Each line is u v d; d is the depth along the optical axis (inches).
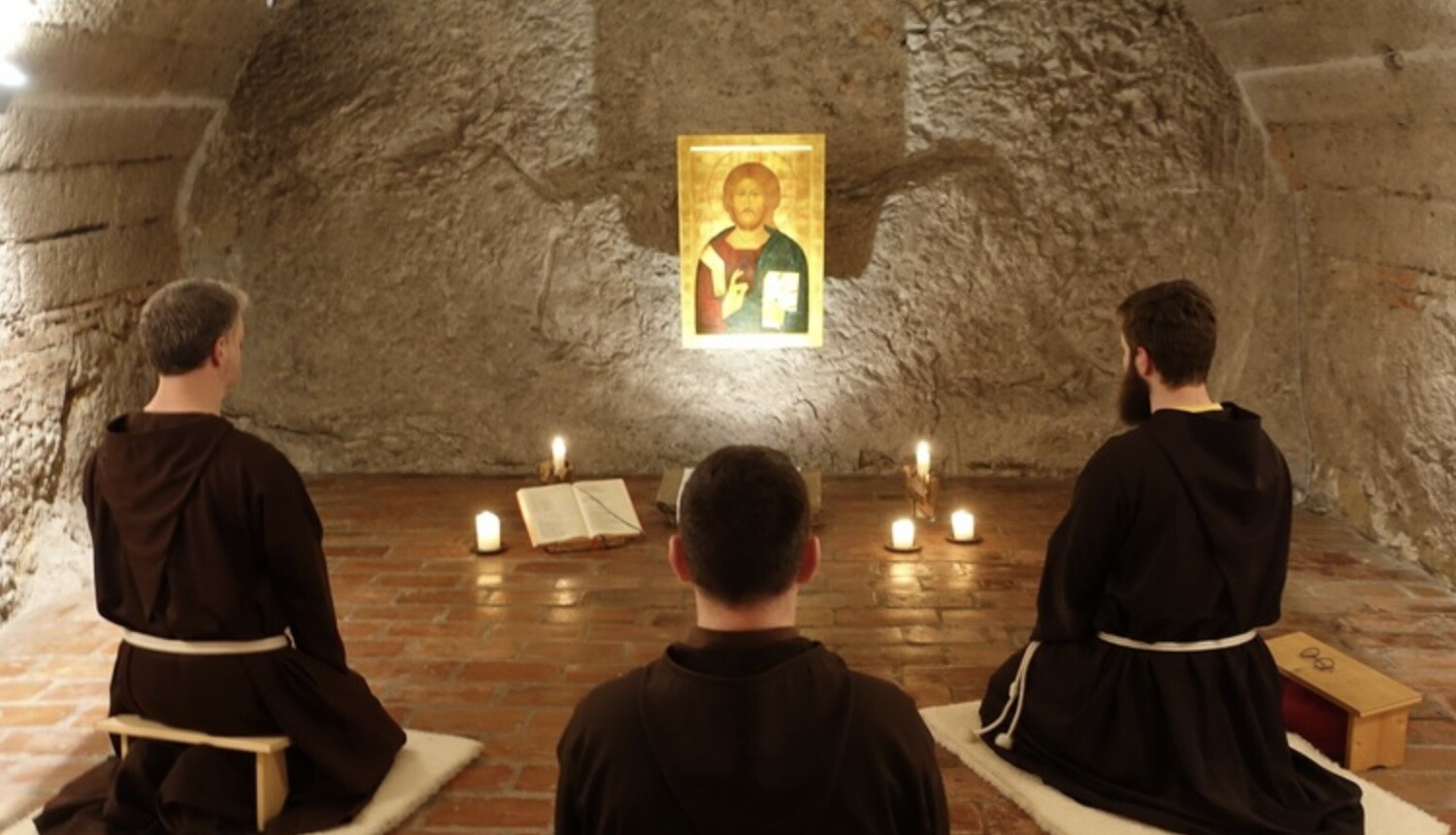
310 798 139.0
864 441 261.0
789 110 251.1
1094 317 254.5
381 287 259.6
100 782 141.9
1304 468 249.8
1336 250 235.5
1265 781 133.6
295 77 254.4
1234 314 251.8
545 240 256.2
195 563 129.3
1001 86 248.8
